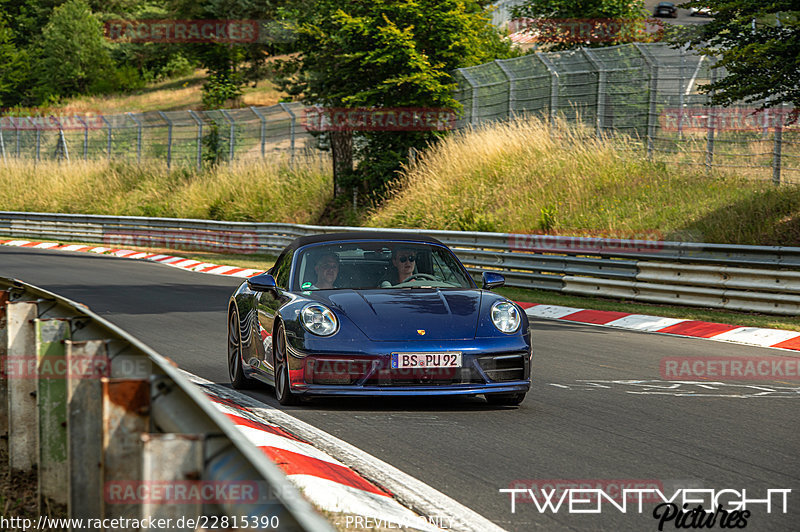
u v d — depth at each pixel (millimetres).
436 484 12922
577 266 43625
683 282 38594
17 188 113062
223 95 176750
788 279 34906
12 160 121812
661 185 55219
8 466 12633
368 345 17688
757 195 48812
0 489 11938
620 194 55562
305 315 18328
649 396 20469
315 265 20906
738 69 39219
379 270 20938
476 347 17953
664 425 17203
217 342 29031
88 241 88312
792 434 16516
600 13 96625
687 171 56531
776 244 43219
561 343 29516
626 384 22078
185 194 95188
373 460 14305
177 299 42188
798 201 46438
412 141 74750
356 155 77875
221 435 5762
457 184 66938
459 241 50250
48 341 10680
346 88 71688
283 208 82812
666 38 42000
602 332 32906
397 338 17812
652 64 61281
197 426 6371
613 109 64812
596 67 65500
